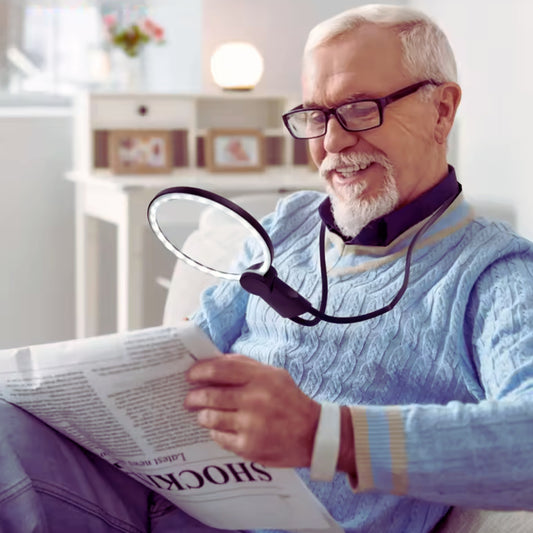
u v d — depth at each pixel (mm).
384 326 1167
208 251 1692
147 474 1045
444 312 1132
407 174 1217
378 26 1213
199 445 962
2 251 3070
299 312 1088
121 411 961
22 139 3041
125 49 3004
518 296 1085
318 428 897
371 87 1199
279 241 1382
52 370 958
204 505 1054
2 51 3193
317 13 3021
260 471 955
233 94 2848
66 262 3143
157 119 2795
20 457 1059
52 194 3096
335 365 1196
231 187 2543
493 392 1048
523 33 2369
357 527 1129
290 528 1031
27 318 3127
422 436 898
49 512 1080
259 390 891
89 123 2768
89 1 3223
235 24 2982
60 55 3246
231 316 1397
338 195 1250
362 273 1227
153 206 1022
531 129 2354
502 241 1153
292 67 3037
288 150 2943
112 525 1138
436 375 1134
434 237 1195
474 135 2641
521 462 892
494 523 1076
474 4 2609
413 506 1129
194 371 904
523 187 2404
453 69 1262
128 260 2527
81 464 1118
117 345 919
